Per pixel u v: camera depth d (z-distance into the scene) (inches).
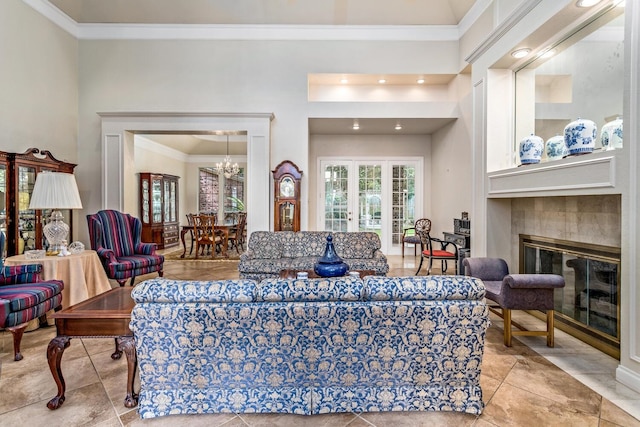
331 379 68.5
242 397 68.4
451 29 211.5
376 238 164.4
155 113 203.0
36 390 78.1
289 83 212.7
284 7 202.5
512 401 73.9
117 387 79.4
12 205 150.9
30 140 173.5
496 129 143.7
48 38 185.2
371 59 213.3
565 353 99.0
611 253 99.3
